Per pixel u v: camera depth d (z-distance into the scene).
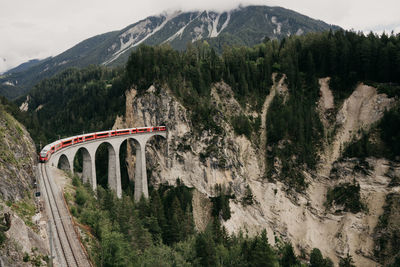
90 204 53.94
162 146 111.81
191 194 104.44
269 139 110.81
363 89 106.38
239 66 125.88
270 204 101.06
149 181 111.38
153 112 113.06
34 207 43.66
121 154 123.25
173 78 115.69
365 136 96.56
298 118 108.81
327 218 94.31
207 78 119.12
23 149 57.28
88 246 39.56
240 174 105.69
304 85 118.06
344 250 84.62
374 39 113.88
